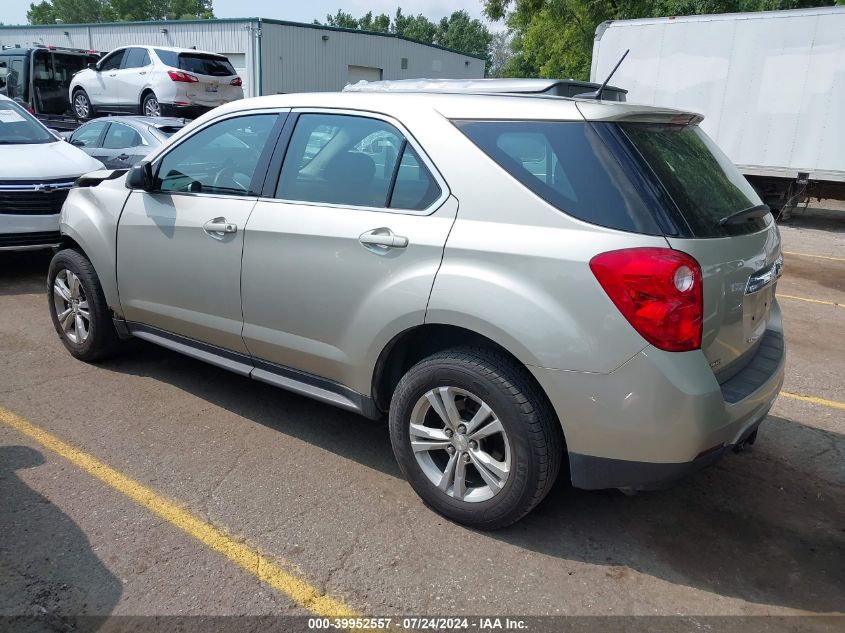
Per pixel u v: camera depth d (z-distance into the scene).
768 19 12.28
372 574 2.73
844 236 12.79
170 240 3.93
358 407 3.32
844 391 4.95
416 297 2.91
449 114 3.03
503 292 2.68
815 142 12.30
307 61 30.41
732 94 12.96
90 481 3.32
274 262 3.44
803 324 6.71
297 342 3.45
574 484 2.76
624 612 2.59
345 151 3.32
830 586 2.78
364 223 3.12
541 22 28.55
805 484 3.60
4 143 7.35
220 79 14.90
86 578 2.64
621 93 3.60
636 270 2.46
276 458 3.62
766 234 3.08
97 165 7.45
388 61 34.47
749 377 2.91
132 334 4.46
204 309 3.87
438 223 2.91
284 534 2.97
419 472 3.12
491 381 2.78
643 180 2.59
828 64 11.88
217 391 4.45
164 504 3.15
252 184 3.63
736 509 3.33
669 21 13.38
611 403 2.55
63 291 4.80
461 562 2.83
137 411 4.10
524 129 2.83
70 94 16.44
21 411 4.02
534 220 2.70
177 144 4.07
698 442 2.55
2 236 6.45
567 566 2.84
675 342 2.48
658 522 3.19
